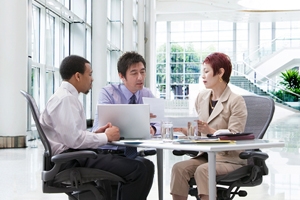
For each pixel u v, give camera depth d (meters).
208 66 2.93
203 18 26.27
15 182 4.56
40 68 9.24
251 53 27.70
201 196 2.59
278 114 21.86
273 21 26.53
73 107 2.60
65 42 11.45
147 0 22.64
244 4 23.48
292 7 24.00
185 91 29.89
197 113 3.13
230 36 29.11
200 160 2.85
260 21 26.62
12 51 7.57
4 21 7.54
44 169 2.51
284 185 4.50
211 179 2.25
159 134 3.16
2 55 7.58
